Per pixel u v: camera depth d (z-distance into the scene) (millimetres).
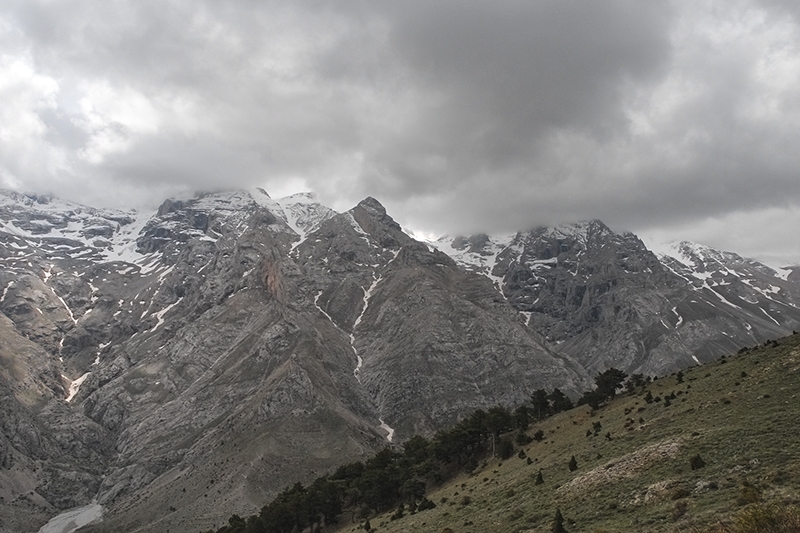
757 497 51312
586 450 99062
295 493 179750
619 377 155125
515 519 74562
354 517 157750
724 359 131250
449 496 121562
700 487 60062
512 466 122625
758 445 66062
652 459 74938
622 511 62594
